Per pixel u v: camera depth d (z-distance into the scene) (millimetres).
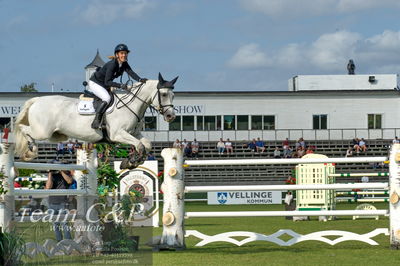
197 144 46344
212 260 9695
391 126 51969
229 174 45250
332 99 51719
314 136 51688
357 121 51938
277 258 9914
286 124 51375
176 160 11367
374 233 11633
